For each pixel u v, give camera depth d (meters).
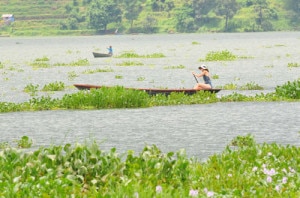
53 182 31.67
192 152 57.03
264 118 80.25
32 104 93.06
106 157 35.84
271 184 33.59
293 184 34.25
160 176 34.62
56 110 90.19
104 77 150.50
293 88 101.81
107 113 85.94
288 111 86.44
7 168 34.47
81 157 36.50
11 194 29.69
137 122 77.50
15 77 154.25
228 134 68.06
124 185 30.17
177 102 95.31
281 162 40.59
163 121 78.19
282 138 65.62
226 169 38.53
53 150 37.41
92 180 33.19
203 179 35.25
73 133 70.06
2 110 89.75
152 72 165.00
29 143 61.94
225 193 32.12
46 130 72.31
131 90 93.81
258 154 44.81
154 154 38.00
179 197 28.47
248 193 31.77
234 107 91.19
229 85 123.62
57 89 122.00
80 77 151.75
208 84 102.75
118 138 66.12
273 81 135.12
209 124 75.56
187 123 76.19
